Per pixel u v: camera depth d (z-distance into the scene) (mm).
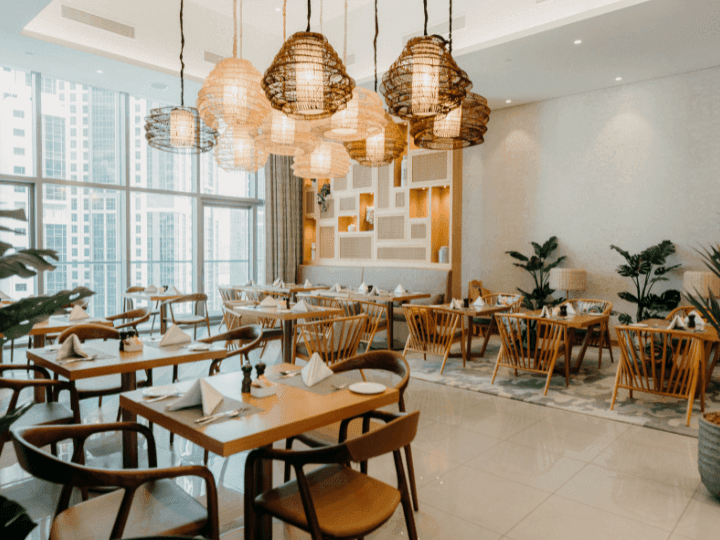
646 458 3150
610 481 2828
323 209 9602
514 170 7883
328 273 9172
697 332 3783
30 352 2949
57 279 7070
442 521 2385
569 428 3684
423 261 8109
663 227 6574
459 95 2574
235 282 9492
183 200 8578
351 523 1571
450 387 4812
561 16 5242
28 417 2498
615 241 6969
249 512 1709
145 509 1637
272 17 7109
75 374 2467
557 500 2602
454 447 3312
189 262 8734
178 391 2131
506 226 7984
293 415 1834
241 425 1713
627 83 6809
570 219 7355
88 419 3750
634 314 6840
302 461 1549
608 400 4359
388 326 6383
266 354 6344
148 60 6398
